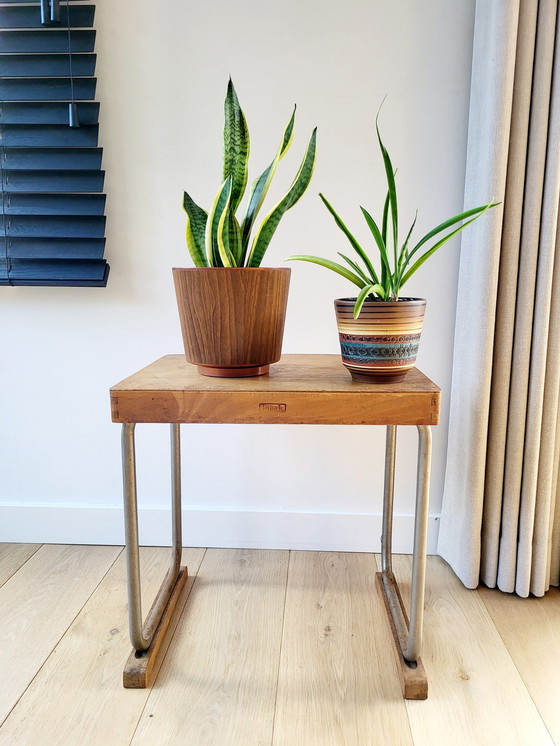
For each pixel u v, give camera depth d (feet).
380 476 4.84
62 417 4.88
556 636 3.82
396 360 3.17
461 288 4.35
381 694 3.30
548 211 3.85
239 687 3.35
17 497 5.01
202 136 4.45
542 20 3.74
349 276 3.23
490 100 3.84
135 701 3.24
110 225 4.58
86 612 4.03
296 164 4.44
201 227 3.48
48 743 2.97
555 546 4.32
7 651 3.64
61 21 4.27
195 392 3.08
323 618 3.98
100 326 4.74
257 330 3.30
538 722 3.11
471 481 4.21
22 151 4.41
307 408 3.08
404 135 4.37
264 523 4.92
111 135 4.46
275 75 4.35
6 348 4.79
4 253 4.49
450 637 3.80
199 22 4.32
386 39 4.28
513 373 4.09
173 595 4.08
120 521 4.98
